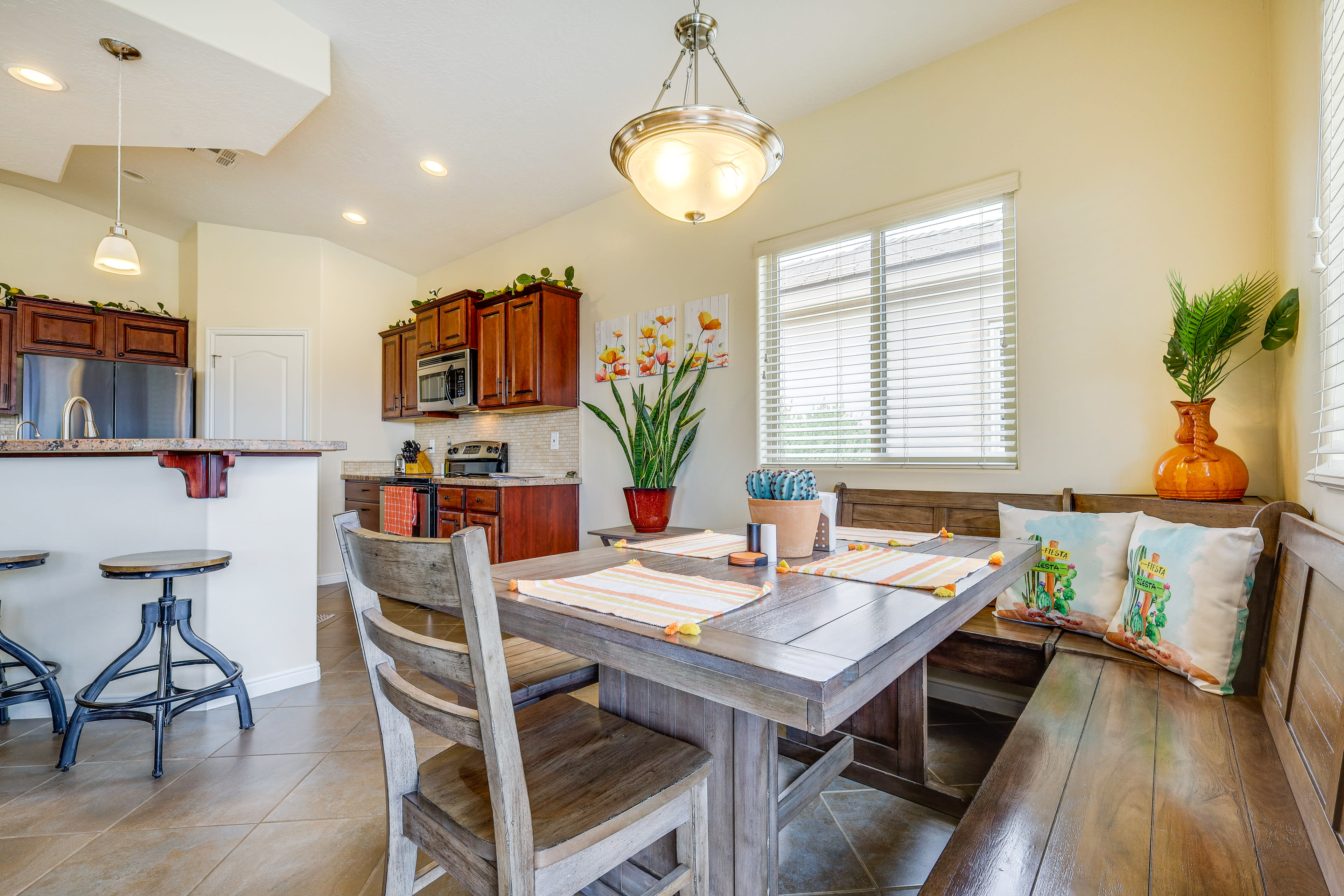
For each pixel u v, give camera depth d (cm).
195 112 256
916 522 247
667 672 81
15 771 186
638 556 149
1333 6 131
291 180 395
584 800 91
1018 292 238
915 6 231
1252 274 192
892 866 147
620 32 251
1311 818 91
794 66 266
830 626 87
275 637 253
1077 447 224
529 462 446
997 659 182
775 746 109
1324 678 103
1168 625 156
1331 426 125
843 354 293
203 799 171
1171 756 115
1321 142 138
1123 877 82
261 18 229
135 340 451
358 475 512
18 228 443
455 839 88
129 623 232
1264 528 154
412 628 353
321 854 147
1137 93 214
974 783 179
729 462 329
